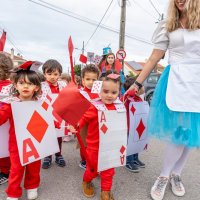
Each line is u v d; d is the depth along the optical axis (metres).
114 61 5.08
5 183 2.81
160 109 2.57
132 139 2.96
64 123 3.23
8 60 2.83
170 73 2.51
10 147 2.44
